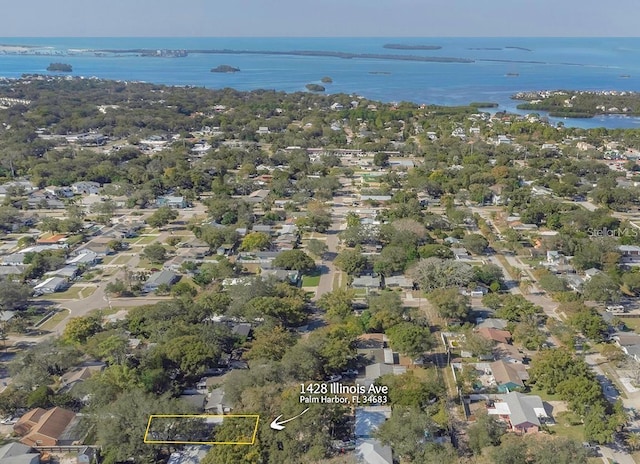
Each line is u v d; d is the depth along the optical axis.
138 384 75.81
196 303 101.69
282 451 63.25
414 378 78.06
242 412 67.94
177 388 78.75
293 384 75.81
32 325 102.19
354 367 85.94
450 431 71.44
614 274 115.88
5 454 66.12
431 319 102.94
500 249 138.00
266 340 86.56
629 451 68.12
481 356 89.06
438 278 112.19
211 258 135.12
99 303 111.75
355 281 117.19
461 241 140.88
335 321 97.00
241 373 75.75
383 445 67.25
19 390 78.62
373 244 141.38
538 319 100.69
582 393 73.19
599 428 68.44
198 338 86.25
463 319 100.88
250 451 62.44
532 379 82.06
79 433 70.19
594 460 66.56
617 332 97.06
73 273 123.88
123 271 125.94
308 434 65.94
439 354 90.88
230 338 90.56
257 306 95.50
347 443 69.31
